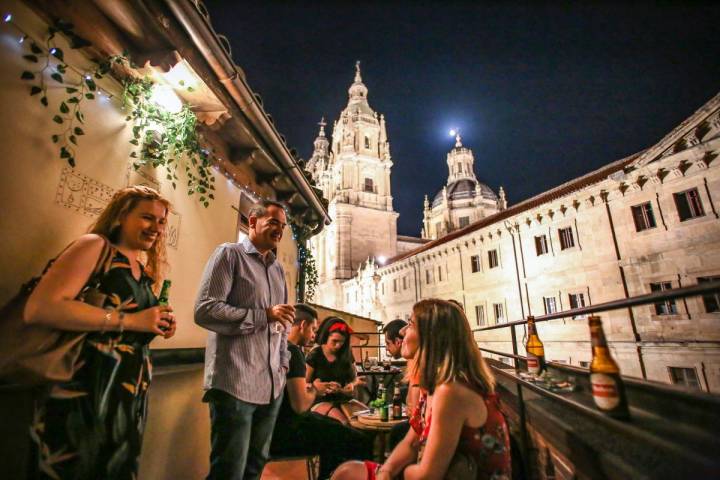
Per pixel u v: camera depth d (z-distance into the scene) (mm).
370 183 52938
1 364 1333
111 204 1931
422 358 2143
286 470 4512
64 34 2279
